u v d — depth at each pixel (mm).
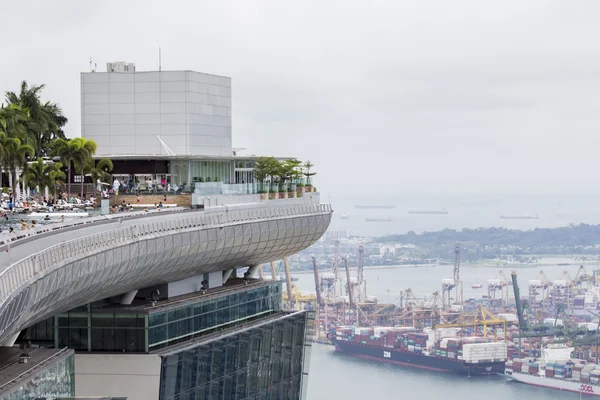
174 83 183750
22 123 187375
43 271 80438
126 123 184500
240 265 157625
